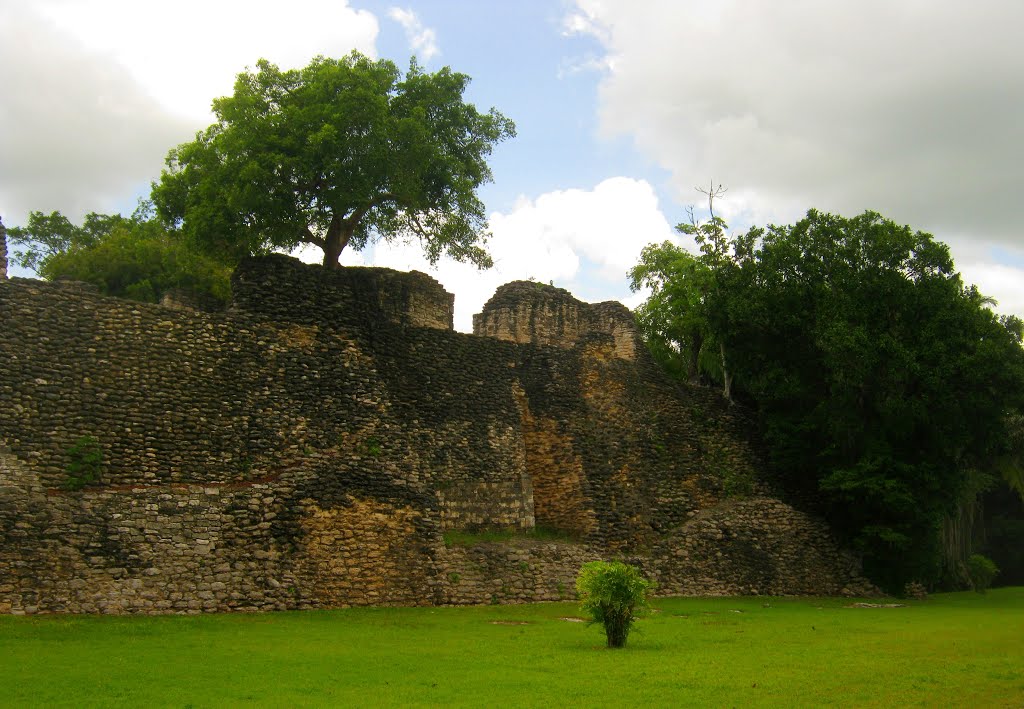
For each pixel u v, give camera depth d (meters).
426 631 19.42
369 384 27.48
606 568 17.73
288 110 30.11
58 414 22.17
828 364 33.03
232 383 25.00
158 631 17.81
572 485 31.28
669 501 33.50
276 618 20.23
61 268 38.22
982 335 33.06
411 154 31.34
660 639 18.73
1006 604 31.81
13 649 15.44
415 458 27.80
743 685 13.34
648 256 51.03
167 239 40.31
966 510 44.09
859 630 20.97
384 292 33.09
